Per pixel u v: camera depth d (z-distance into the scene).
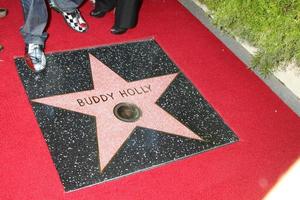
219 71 3.64
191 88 3.39
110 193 2.45
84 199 2.39
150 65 3.54
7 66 3.19
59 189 2.41
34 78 3.13
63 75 3.22
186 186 2.58
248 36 3.56
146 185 2.54
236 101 3.36
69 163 2.57
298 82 3.30
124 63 3.49
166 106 3.16
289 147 3.03
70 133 2.76
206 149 2.87
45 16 3.00
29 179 2.42
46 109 2.90
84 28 3.71
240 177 2.72
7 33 3.51
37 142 2.65
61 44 3.52
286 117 3.30
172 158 2.75
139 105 3.10
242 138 3.03
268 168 2.82
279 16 3.05
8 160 2.50
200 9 4.20
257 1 3.21
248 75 3.66
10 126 2.72
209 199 2.53
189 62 3.67
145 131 2.90
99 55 3.51
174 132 2.95
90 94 3.10
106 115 2.96
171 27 4.07
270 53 3.28
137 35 3.85
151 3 4.34
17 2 3.89
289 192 2.68
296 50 3.15
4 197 2.30
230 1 3.37
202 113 3.17
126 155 2.70
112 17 4.02
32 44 3.12
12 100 2.91
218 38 4.04
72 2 3.51
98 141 2.75
